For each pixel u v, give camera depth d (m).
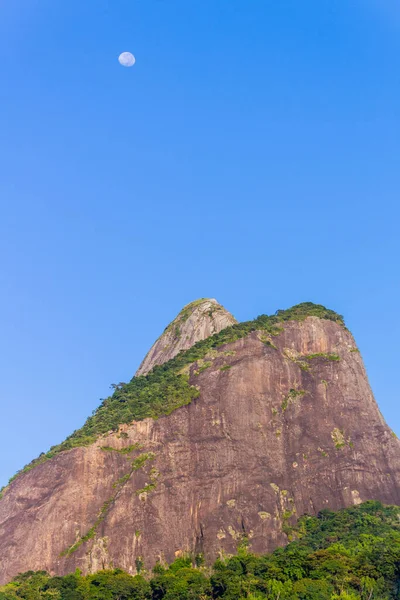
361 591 148.75
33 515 172.25
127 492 175.75
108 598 152.88
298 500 185.38
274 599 146.50
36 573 164.50
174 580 155.88
